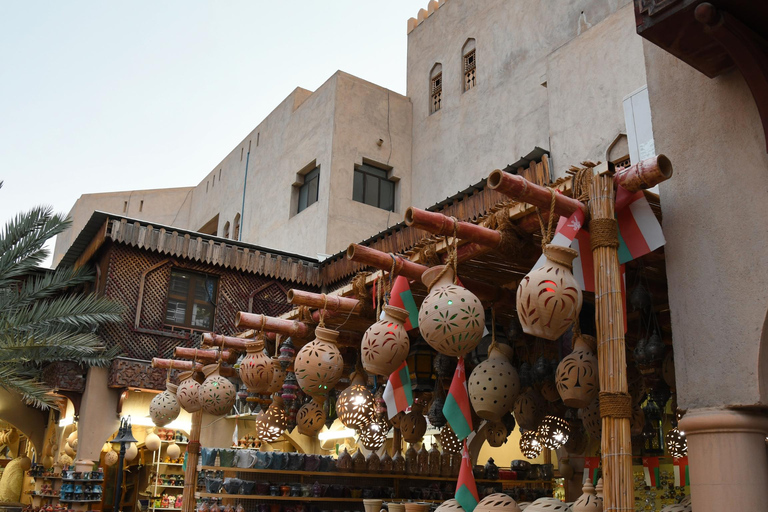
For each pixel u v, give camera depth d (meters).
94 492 10.40
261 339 5.43
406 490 7.03
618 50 10.63
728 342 2.89
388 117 16.72
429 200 15.72
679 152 3.28
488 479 7.07
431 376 4.68
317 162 16.05
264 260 12.22
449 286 3.32
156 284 11.13
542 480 7.36
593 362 3.46
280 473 6.99
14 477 14.93
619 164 9.95
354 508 6.87
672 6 2.83
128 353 10.59
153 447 10.89
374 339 3.62
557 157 11.13
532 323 2.95
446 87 16.28
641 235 3.17
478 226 3.50
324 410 5.78
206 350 6.29
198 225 23.02
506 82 14.37
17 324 8.29
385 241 12.06
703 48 2.99
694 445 2.92
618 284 3.01
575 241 3.22
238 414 11.37
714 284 3.00
